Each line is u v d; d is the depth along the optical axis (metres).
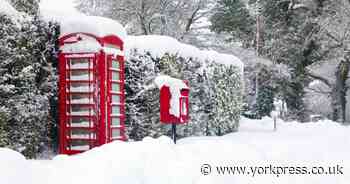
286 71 31.53
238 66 17.84
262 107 30.42
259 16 33.16
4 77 8.88
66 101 10.22
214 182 7.03
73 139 10.18
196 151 8.38
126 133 12.16
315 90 38.69
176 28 28.55
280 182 7.49
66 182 6.00
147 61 12.57
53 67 10.47
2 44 8.83
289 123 23.81
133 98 12.34
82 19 10.17
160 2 27.83
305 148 10.80
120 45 10.77
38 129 9.74
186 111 10.83
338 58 31.19
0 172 5.53
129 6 27.05
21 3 9.70
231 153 8.76
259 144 11.70
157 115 12.65
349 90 38.94
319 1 32.88
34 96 9.56
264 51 33.62
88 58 10.11
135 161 6.75
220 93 16.28
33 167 6.03
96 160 6.74
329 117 36.69
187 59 14.29
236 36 35.47
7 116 8.88
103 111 10.09
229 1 34.81
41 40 10.16
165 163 7.07
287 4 34.31
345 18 30.66
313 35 32.16
